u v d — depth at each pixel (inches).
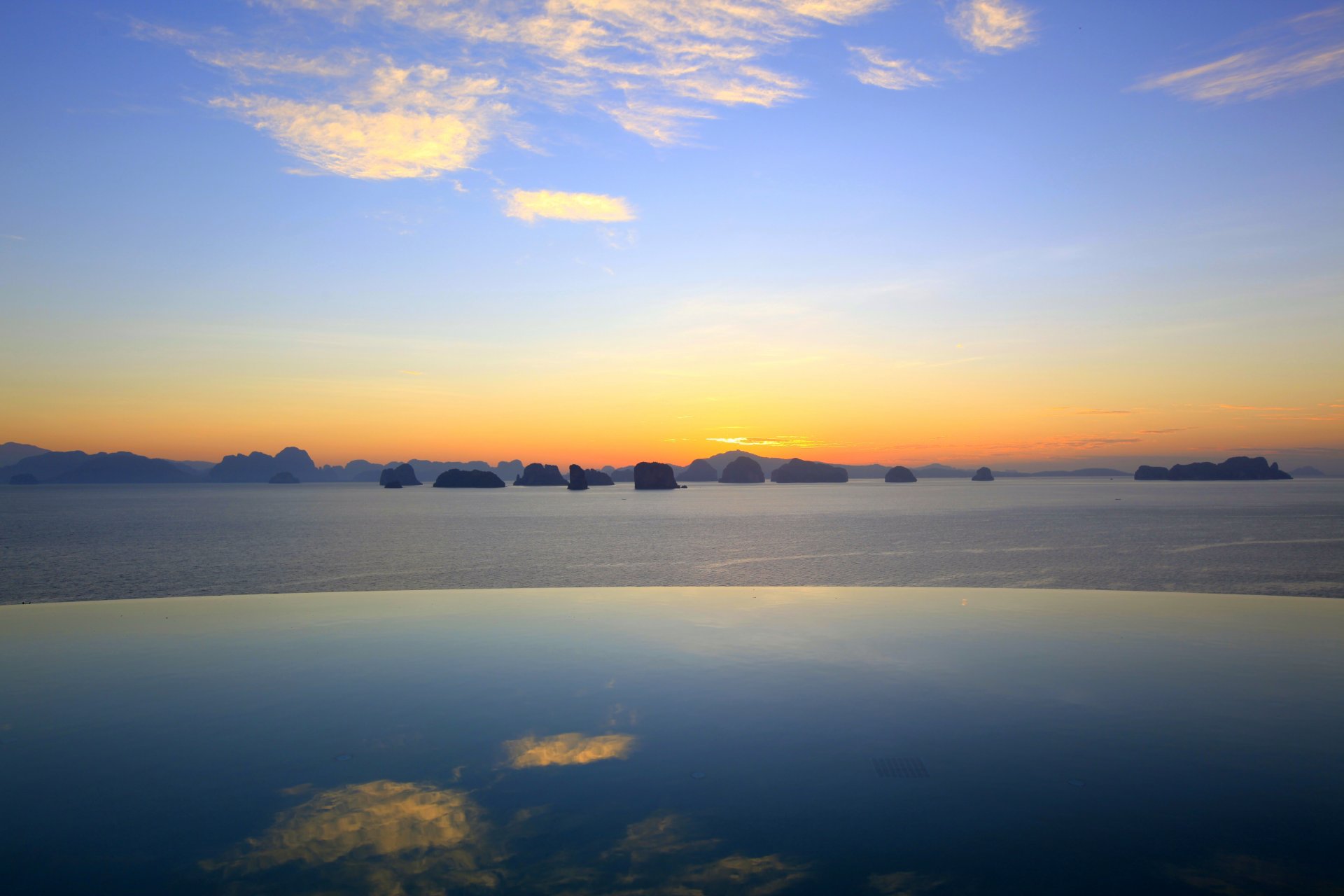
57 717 143.9
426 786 111.2
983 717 141.7
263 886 83.3
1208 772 114.9
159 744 129.3
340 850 91.6
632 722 140.5
